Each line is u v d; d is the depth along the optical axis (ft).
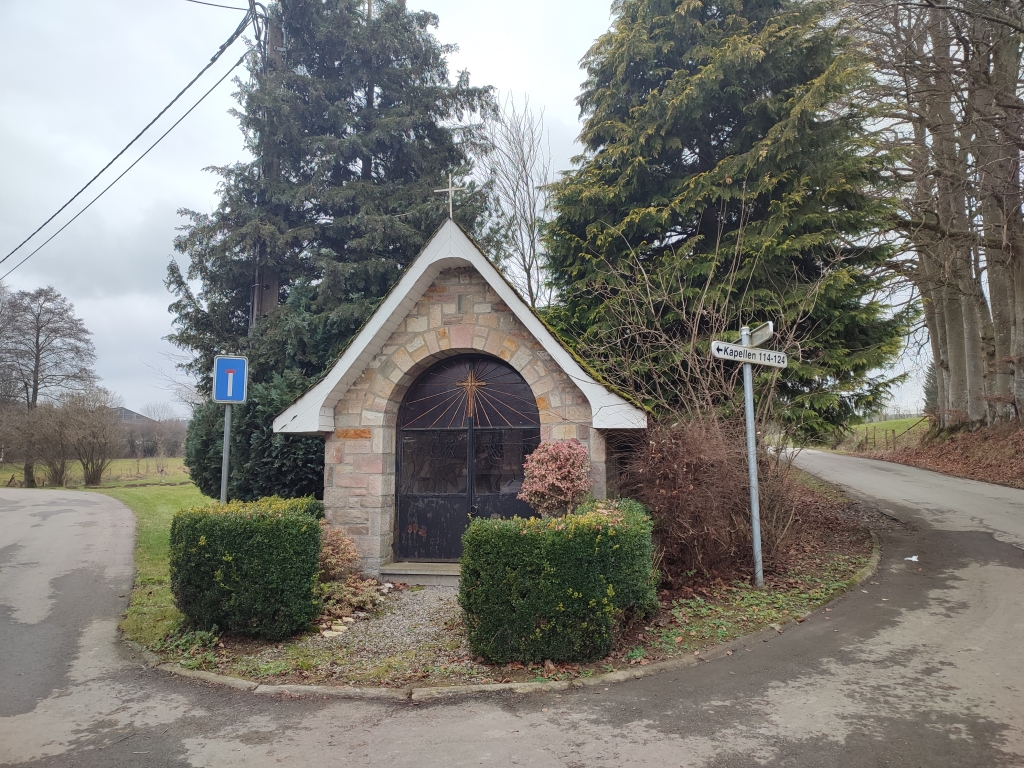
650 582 22.26
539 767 13.64
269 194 49.16
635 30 40.60
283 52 53.42
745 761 13.66
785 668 19.03
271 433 41.09
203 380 50.96
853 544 35.55
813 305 32.63
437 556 30.42
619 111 43.91
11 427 99.60
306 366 47.75
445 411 31.22
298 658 20.58
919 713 15.84
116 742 15.39
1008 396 68.44
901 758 13.67
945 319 81.20
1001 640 21.04
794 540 32.63
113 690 18.76
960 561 31.71
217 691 18.47
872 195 43.75
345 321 46.50
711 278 34.35
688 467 25.80
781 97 38.47
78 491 82.79
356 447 30.09
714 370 30.83
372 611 25.23
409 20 56.44
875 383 36.58
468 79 58.03
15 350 109.70
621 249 40.47
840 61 35.73
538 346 29.01
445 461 31.07
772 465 30.58
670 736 14.89
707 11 42.42
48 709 17.48
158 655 21.45
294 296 47.98
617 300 35.19
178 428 151.12
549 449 26.99
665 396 33.86
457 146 58.95
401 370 30.19
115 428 102.78
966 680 17.85
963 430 76.79
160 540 42.24
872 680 17.99
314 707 17.20
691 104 38.06
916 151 53.83
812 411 34.45
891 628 22.45
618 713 16.21
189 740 15.42
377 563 29.30
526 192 63.72
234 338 50.16
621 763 13.71
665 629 22.08
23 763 14.43
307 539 22.84
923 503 49.29
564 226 43.19
